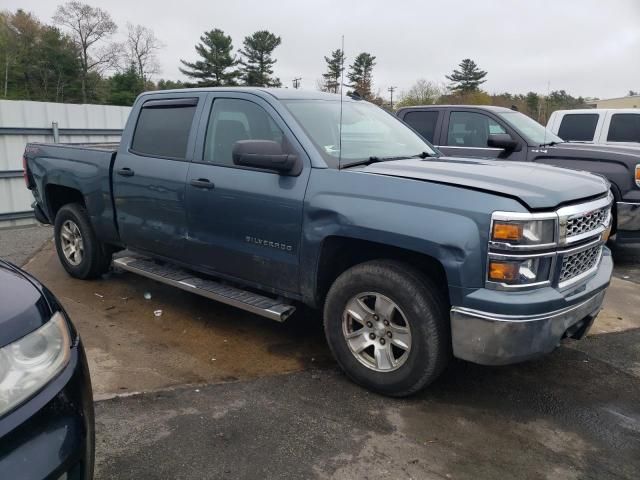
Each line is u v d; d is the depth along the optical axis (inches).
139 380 144.9
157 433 120.3
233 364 155.8
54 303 90.2
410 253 131.0
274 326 184.4
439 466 110.8
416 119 335.9
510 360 117.6
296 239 144.0
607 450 117.6
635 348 171.9
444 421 127.1
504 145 274.1
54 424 76.2
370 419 127.2
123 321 186.9
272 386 142.6
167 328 181.3
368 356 139.9
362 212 130.0
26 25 2395.4
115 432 120.4
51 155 226.5
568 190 126.6
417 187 126.0
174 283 177.9
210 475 106.9
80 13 2418.8
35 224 374.3
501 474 108.9
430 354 126.4
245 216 154.6
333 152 149.3
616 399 139.8
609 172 265.9
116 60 2544.3
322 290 148.0
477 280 116.7
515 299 114.7
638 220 261.3
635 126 357.4
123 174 191.8
